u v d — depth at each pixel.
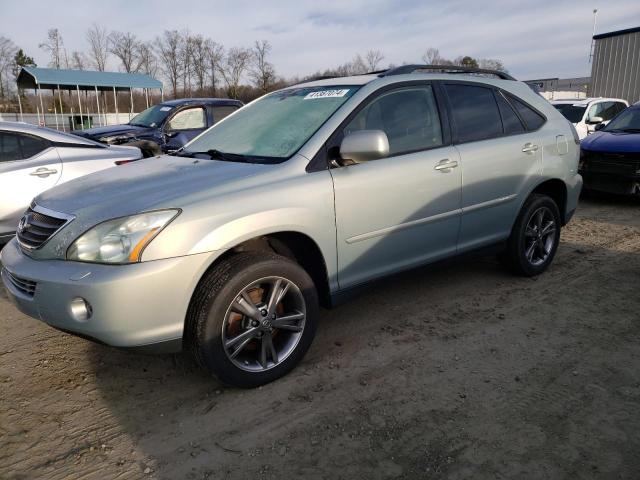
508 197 4.30
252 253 2.93
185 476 2.34
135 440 2.59
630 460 2.38
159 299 2.60
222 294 2.76
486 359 3.31
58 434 2.64
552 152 4.63
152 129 9.82
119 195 2.87
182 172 3.18
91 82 22.00
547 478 2.28
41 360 3.39
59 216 2.83
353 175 3.30
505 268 4.77
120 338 2.58
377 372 3.17
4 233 5.27
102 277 2.53
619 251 5.55
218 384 3.08
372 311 4.06
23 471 2.38
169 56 48.06
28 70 21.42
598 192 8.70
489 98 4.32
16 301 2.88
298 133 3.41
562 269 4.96
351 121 3.41
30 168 5.40
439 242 3.90
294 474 2.34
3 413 2.82
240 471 2.37
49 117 28.73
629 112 8.70
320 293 3.40
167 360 3.38
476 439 2.54
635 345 3.46
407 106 3.75
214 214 2.75
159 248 2.59
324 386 3.03
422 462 2.39
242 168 3.14
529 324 3.80
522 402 2.83
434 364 3.26
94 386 3.09
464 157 3.93
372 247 3.47
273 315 3.00
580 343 3.50
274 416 2.76
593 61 19.53
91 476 2.35
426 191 3.69
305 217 3.05
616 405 2.79
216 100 10.62
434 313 4.01
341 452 2.47
